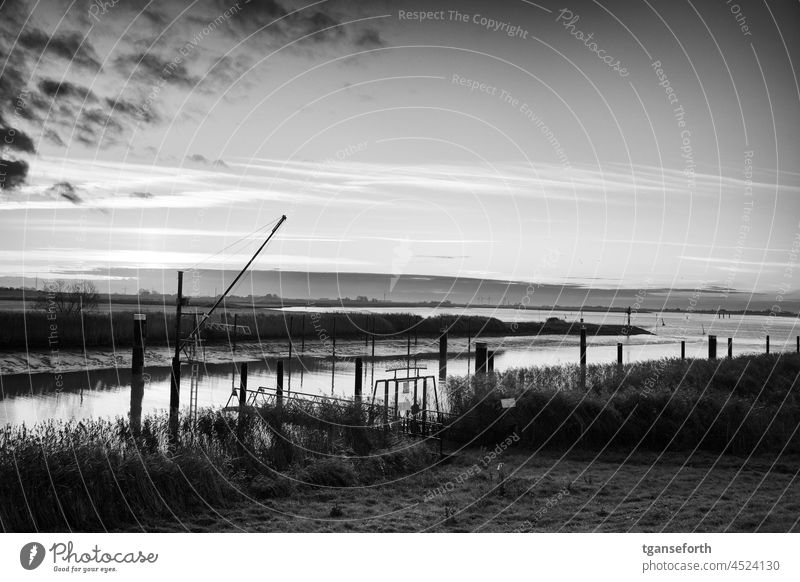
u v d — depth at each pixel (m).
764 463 16.27
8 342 37.81
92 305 50.28
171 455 13.38
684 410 18.30
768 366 26.53
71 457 11.97
